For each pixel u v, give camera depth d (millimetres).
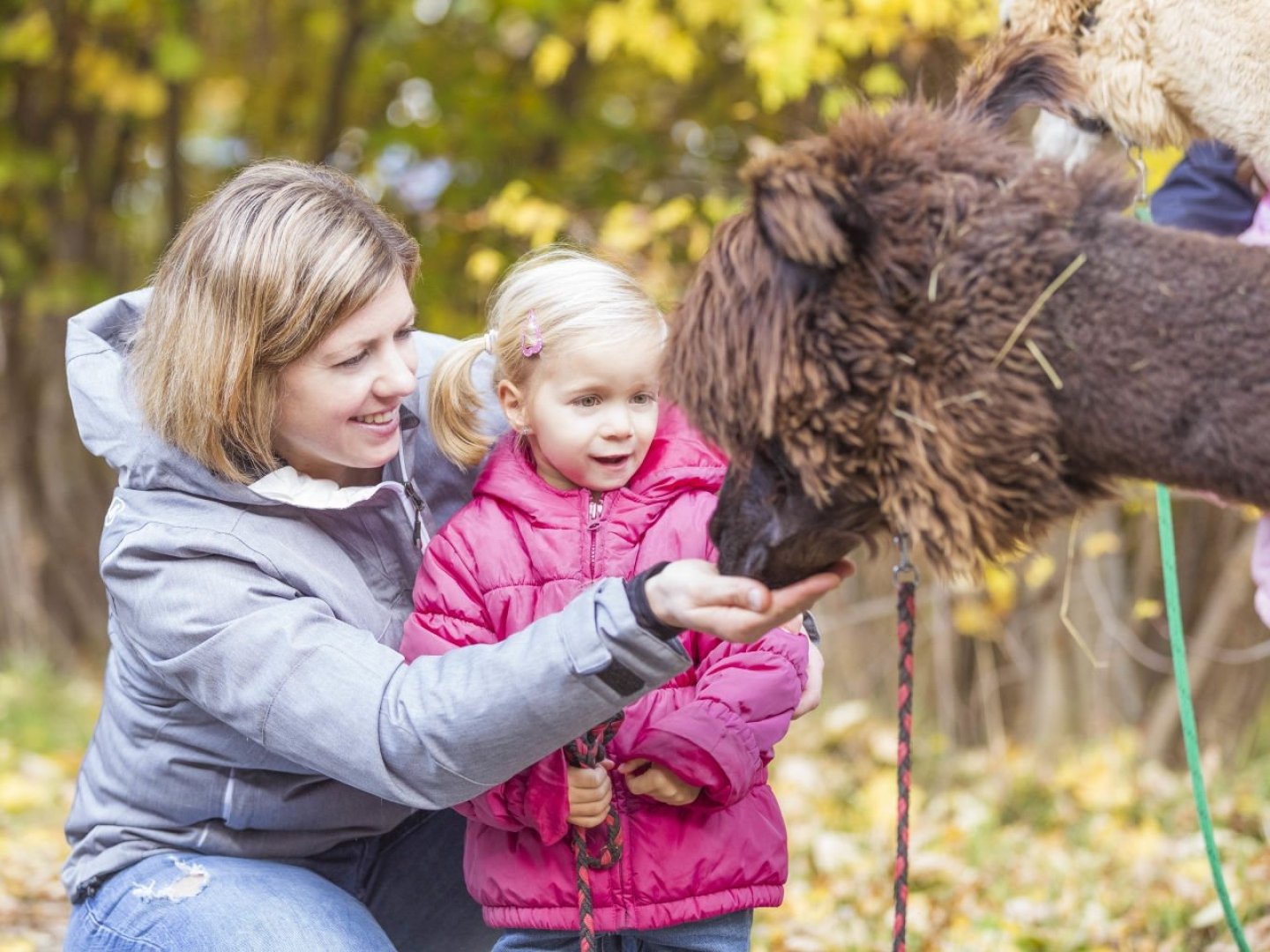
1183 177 3254
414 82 9156
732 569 2117
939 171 1944
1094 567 6230
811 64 5777
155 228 10219
